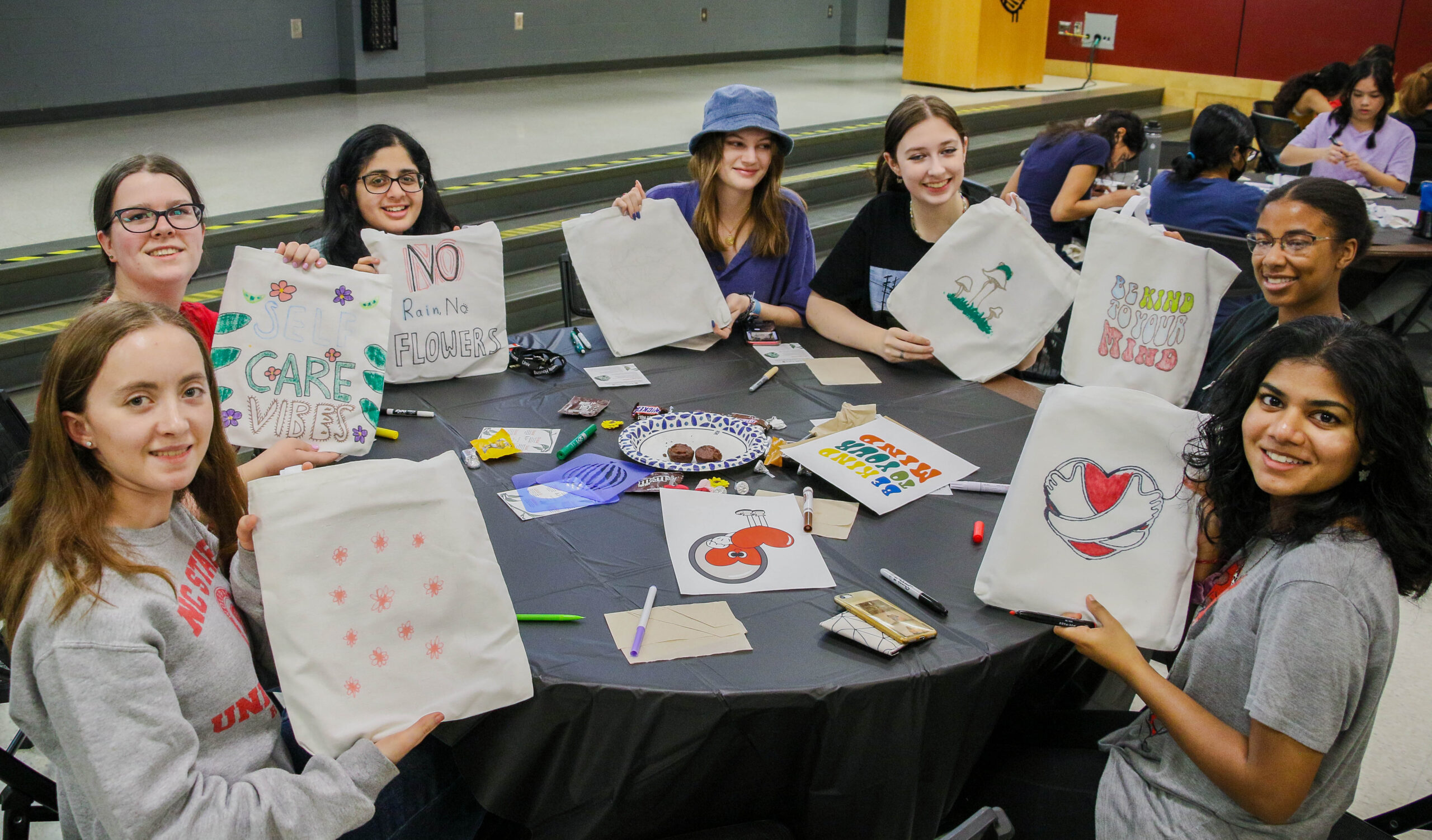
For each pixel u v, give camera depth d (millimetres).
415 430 2094
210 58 6910
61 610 1096
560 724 1342
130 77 6586
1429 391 3998
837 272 2748
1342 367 1169
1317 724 1156
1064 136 4324
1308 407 1190
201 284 4051
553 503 1793
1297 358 1210
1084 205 4285
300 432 1961
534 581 1556
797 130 6449
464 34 8195
